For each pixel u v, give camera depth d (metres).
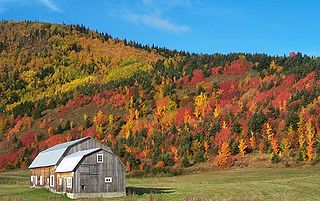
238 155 136.50
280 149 131.00
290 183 77.62
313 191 66.19
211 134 153.75
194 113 183.12
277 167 116.81
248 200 52.75
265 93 177.38
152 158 148.25
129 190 72.25
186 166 137.12
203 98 190.38
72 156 72.38
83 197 66.31
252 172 109.12
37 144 192.75
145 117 198.00
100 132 192.62
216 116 169.62
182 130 167.50
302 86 166.88
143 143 166.88
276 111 153.12
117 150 160.00
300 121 138.00
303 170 105.56
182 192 68.31
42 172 82.06
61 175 71.56
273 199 57.44
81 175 66.88
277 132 142.75
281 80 184.88
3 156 181.62
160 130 177.88
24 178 114.75
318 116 140.62
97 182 67.56
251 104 167.38
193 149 148.62
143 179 107.69
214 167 129.00
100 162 68.25
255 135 143.88
